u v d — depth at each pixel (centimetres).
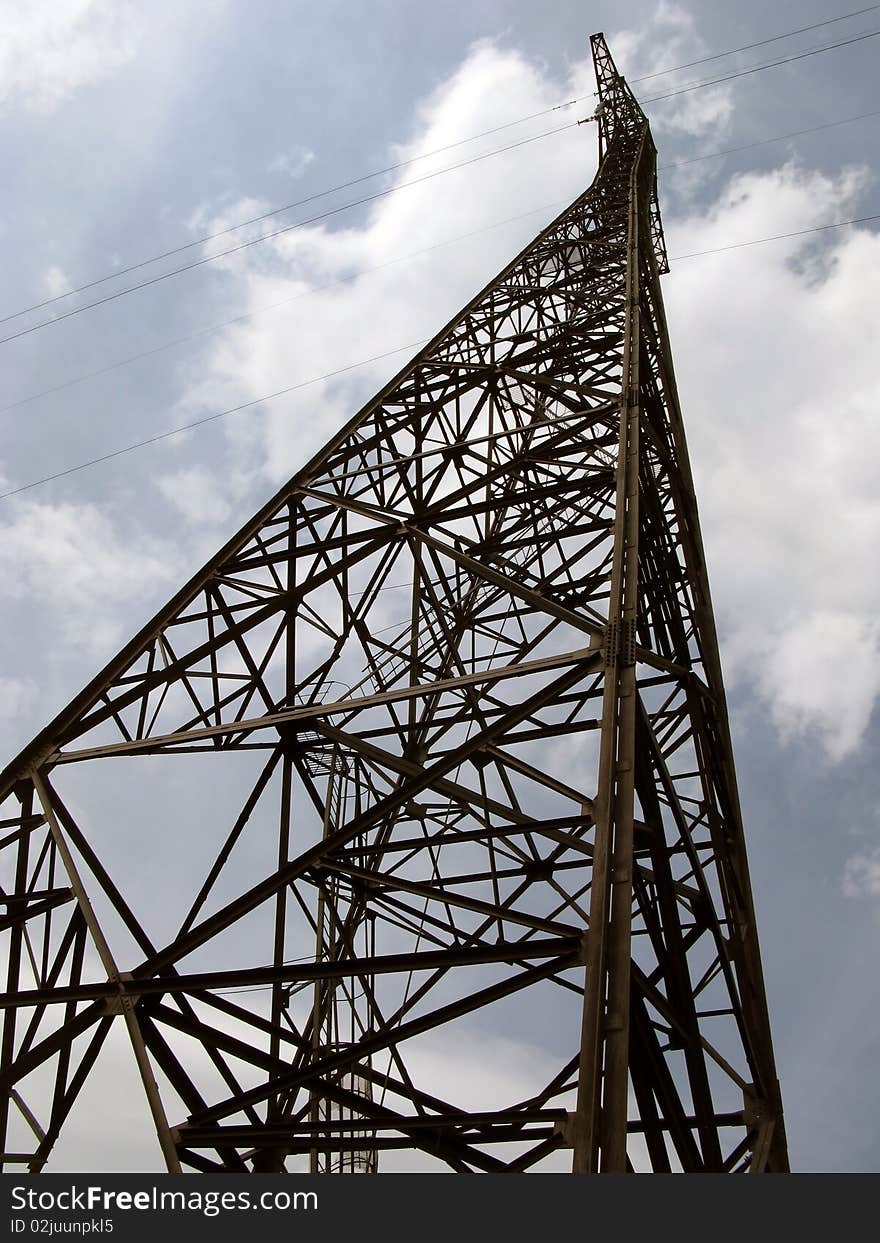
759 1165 1564
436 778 1406
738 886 1997
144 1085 1212
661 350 3183
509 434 2294
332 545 2042
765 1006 1850
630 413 2134
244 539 2000
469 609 2233
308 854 1391
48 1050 1273
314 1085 1231
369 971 1228
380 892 1995
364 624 2066
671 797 1767
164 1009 1306
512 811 1747
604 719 1320
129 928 1416
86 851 1473
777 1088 1739
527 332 2956
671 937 1538
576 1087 1146
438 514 2162
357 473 2231
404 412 2512
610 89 5291
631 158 4853
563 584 2228
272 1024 1473
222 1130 1193
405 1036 1211
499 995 1184
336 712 1552
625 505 1733
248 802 1666
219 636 1842
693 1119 1427
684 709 2122
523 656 2181
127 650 1745
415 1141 1148
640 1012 1362
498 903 1738
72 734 1628
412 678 2052
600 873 1167
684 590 2392
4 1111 1258
